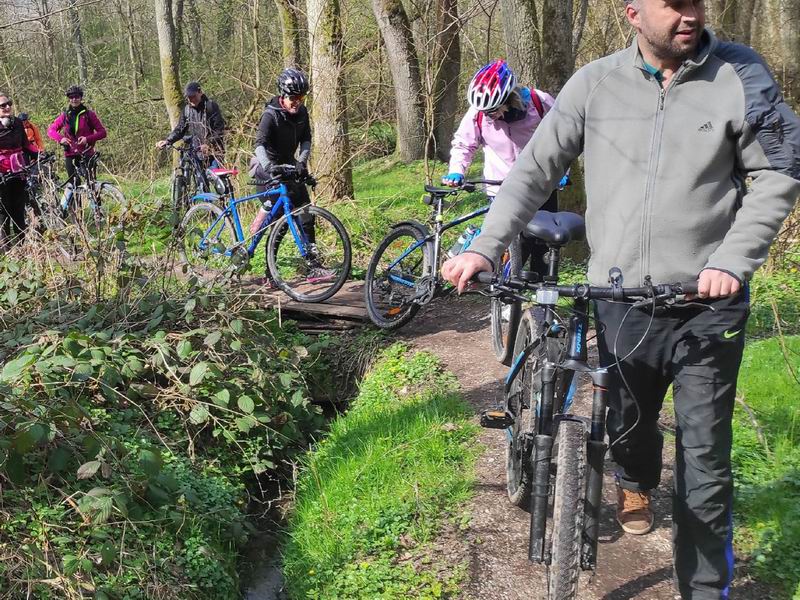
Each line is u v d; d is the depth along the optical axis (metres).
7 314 5.50
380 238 9.48
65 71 25.42
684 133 2.46
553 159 2.71
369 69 14.94
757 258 2.32
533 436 2.99
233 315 5.68
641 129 2.53
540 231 2.99
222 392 4.77
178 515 3.75
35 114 23.56
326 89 10.71
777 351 4.96
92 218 6.28
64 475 3.73
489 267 2.59
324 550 3.63
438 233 5.92
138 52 26.48
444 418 4.66
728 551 2.64
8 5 15.88
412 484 3.95
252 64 17.89
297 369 5.69
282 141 7.01
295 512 4.34
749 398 4.39
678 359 2.61
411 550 3.49
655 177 2.52
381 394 5.37
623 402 2.84
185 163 10.43
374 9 15.06
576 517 2.52
